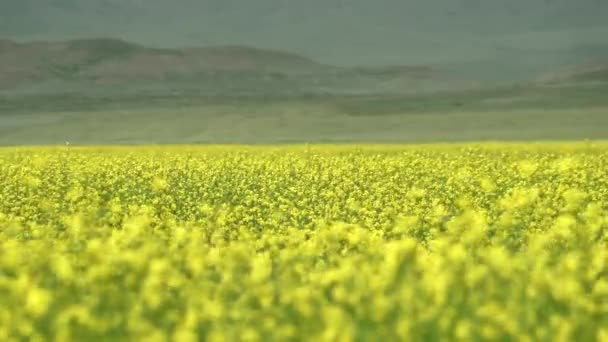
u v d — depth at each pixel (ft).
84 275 39.81
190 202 82.89
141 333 30.96
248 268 42.88
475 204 76.13
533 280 35.91
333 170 111.96
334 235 49.65
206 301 34.35
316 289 37.73
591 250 44.01
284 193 86.74
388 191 87.35
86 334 32.32
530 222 59.72
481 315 31.89
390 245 42.37
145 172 115.96
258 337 31.58
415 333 31.91
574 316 32.89
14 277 42.55
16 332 32.19
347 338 30.14
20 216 74.13
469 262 40.47
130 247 47.57
